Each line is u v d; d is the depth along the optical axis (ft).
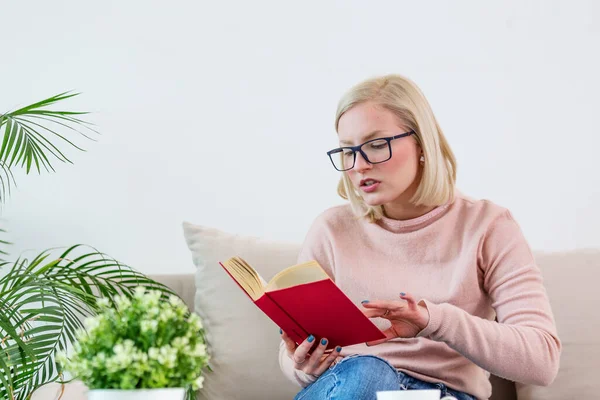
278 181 9.02
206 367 6.66
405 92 5.51
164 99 9.05
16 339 5.87
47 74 8.96
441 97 9.11
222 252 7.04
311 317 4.60
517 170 8.98
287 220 8.98
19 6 9.02
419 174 5.66
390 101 5.44
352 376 4.51
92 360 3.05
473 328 5.00
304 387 5.49
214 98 9.09
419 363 5.47
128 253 8.77
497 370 5.07
